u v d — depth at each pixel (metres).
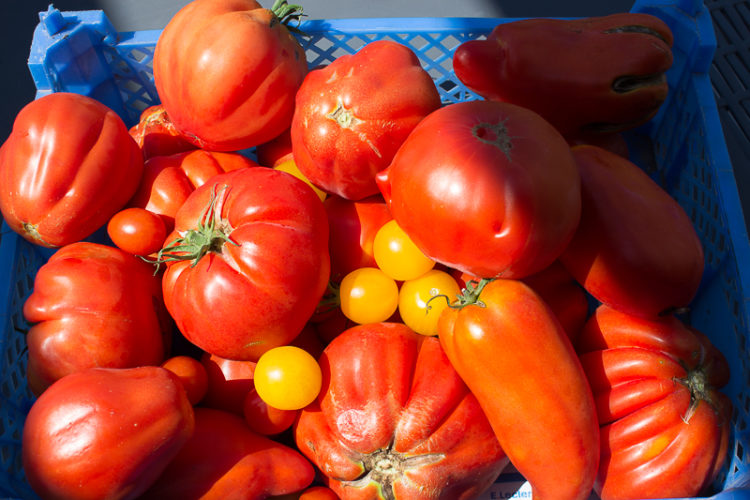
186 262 0.38
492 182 0.34
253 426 0.39
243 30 0.41
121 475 0.33
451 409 0.37
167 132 0.49
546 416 0.34
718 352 0.41
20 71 0.65
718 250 0.44
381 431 0.36
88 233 0.43
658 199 0.39
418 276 0.41
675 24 0.47
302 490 0.39
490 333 0.34
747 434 0.40
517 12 0.68
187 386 0.38
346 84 0.39
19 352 0.43
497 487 0.43
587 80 0.42
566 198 0.35
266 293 0.36
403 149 0.37
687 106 0.48
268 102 0.43
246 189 0.38
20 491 0.39
